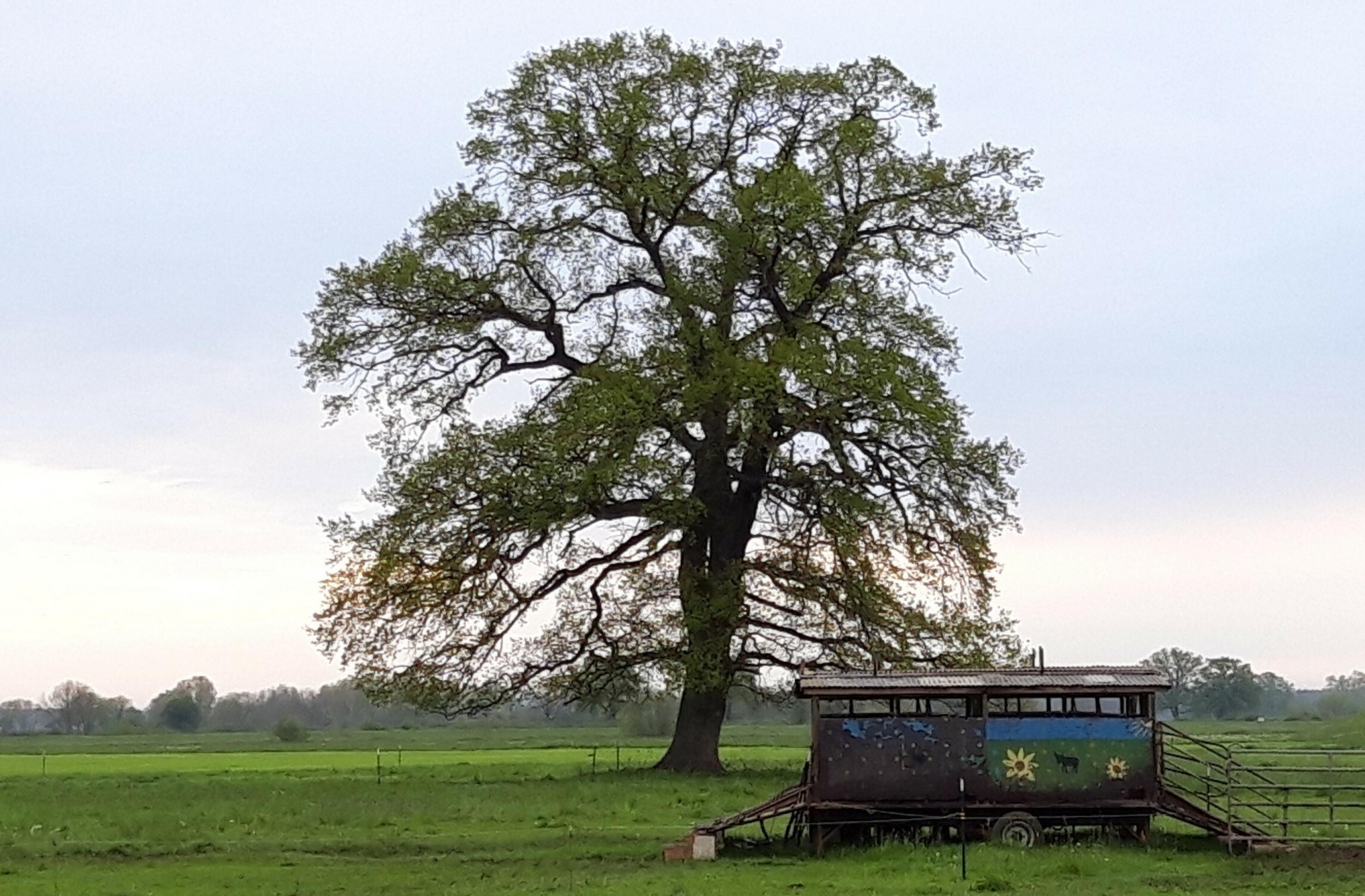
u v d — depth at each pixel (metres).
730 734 113.44
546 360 47.09
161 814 35.22
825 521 43.50
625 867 26.77
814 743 28.95
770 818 29.88
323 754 83.25
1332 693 181.38
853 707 29.73
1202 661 171.50
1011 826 28.70
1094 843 28.58
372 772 55.12
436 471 42.78
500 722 171.88
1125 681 28.88
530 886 24.06
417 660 44.06
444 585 43.16
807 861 27.50
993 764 28.77
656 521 43.38
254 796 40.41
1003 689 28.83
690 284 44.75
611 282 46.84
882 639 43.50
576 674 45.62
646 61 45.16
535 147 44.47
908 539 44.75
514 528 42.47
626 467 41.03
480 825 33.34
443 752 82.81
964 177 45.25
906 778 28.81
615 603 45.50
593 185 44.78
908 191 44.91
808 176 42.91
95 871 26.59
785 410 43.09
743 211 42.72
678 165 45.16
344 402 45.53
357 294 44.47
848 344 41.97
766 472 45.12
